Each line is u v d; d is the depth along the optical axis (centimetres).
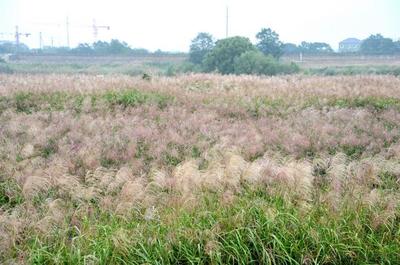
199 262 714
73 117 1812
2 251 772
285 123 1695
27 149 1302
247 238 759
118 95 2162
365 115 1825
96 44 10044
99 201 993
